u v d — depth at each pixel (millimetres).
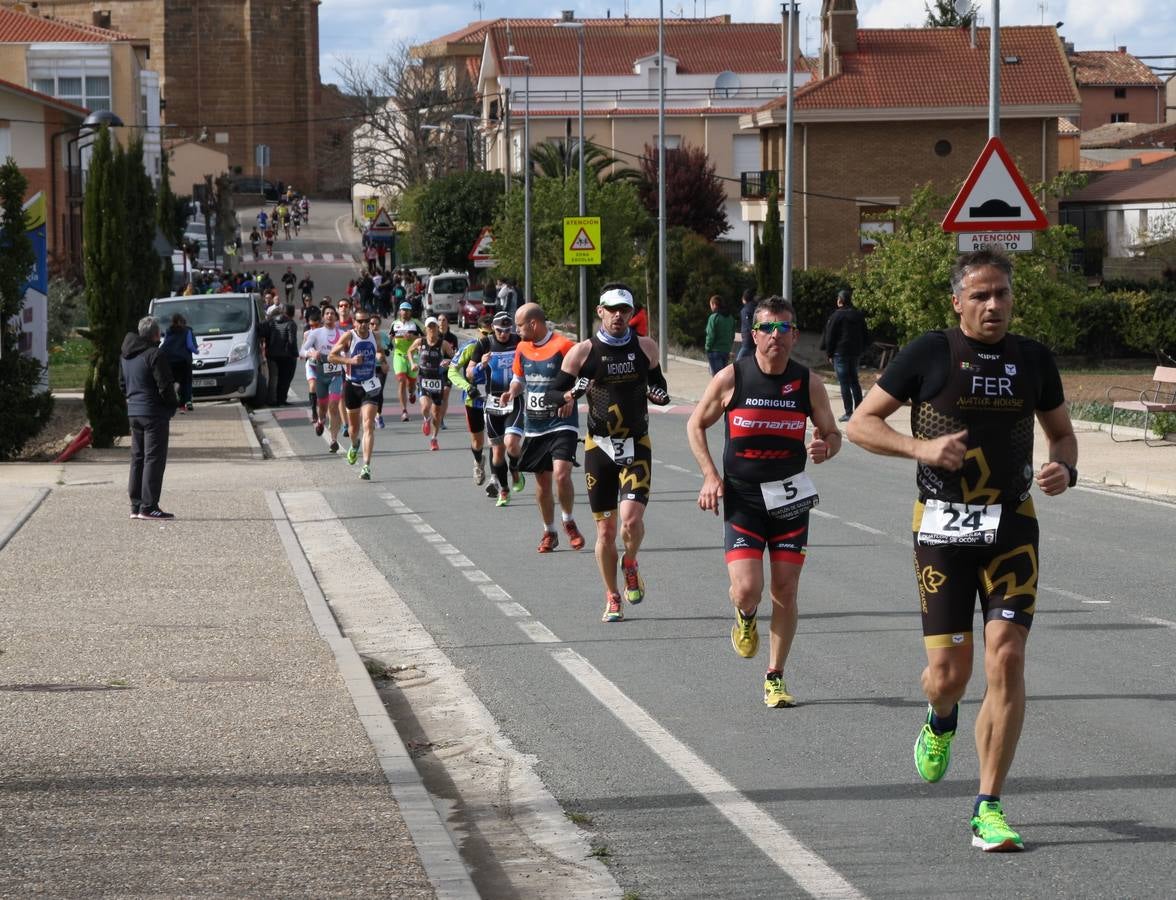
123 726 13461
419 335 51188
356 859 9789
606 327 18344
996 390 10219
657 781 12156
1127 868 9828
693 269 85625
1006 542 10227
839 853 10320
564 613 19219
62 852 9906
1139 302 81188
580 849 10602
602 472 18500
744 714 14133
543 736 13641
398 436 46156
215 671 15789
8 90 92688
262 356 59594
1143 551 23188
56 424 48969
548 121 146125
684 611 19125
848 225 104688
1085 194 116000
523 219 95125
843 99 103500
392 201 182375
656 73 146875
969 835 10594
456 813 11672
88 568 22578
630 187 90062
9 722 13609
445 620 19031
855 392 46031
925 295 49094
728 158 145875
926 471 10477
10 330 39125
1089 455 35250
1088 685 14875
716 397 14336
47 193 95625
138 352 27969
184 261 99688
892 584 20734
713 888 9750
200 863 9695
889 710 14117
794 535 14297
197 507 29719
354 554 24391
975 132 104375
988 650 10164
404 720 14508
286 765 12156
